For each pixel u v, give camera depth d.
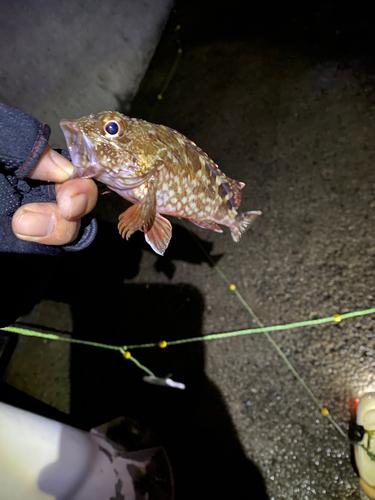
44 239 0.18
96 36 0.55
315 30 0.53
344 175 0.42
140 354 0.42
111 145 0.19
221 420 0.37
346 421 0.33
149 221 0.21
